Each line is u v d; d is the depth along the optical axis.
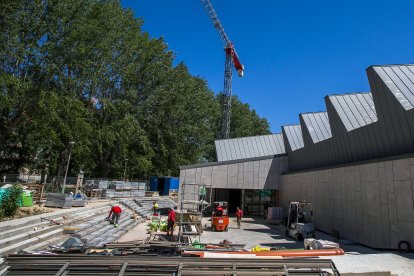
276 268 7.59
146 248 11.10
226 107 78.81
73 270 7.08
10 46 26.61
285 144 36.41
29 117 28.81
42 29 28.31
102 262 7.32
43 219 16.36
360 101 23.77
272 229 26.31
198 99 56.53
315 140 27.88
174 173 56.94
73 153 37.19
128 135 42.22
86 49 30.89
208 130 62.28
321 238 21.25
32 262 7.21
